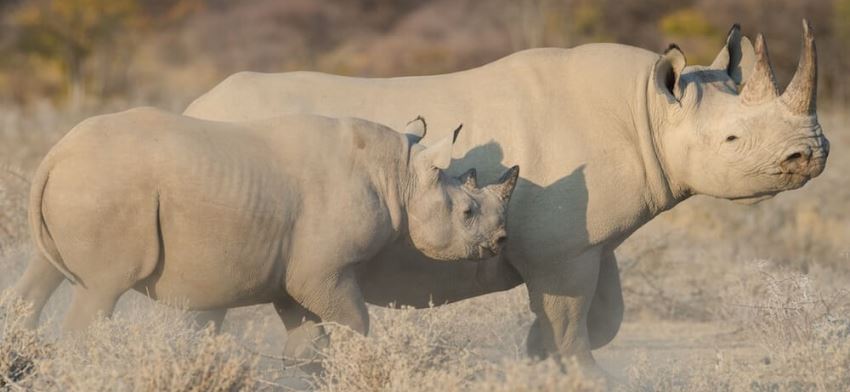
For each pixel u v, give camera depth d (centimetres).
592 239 2900
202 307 2656
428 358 2464
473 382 2456
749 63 3016
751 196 2912
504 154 2894
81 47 17900
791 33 15025
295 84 2967
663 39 16650
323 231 2631
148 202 2516
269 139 2644
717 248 4825
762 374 2589
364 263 2856
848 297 3366
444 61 19925
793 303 3123
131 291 3084
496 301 3422
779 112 2814
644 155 2903
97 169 2508
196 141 2561
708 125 2864
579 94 2931
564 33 17775
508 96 2933
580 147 2888
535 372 2202
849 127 9188
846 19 13650
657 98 2909
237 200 2555
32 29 17925
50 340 2650
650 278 4297
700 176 2894
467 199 2772
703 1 16688
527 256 2911
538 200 2877
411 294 2967
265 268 2612
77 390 2238
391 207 2719
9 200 3859
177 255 2561
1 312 2591
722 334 3772
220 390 2319
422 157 2742
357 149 2694
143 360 2298
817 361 2566
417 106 2945
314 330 2791
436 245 2766
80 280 2553
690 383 2644
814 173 2833
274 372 2730
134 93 15712
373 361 2450
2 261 3472
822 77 13538
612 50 2975
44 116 8875
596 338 3175
